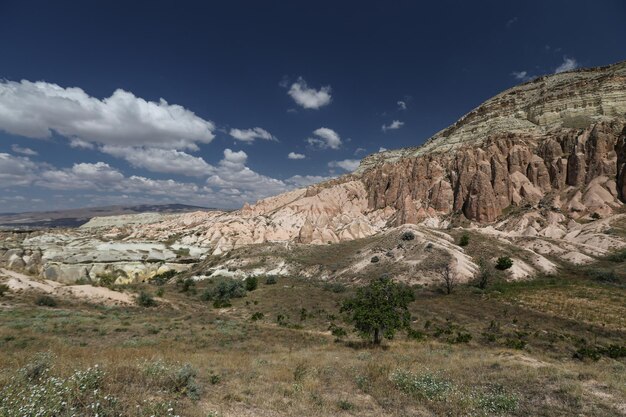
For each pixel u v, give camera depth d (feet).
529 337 107.34
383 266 229.66
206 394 35.50
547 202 331.98
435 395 40.09
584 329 116.88
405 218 374.02
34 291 140.67
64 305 131.95
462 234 271.49
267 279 242.99
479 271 203.82
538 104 453.99
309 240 360.69
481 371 53.11
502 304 150.61
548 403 39.34
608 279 184.55
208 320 126.93
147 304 153.99
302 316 142.10
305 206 464.65
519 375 49.85
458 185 387.55
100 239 433.07
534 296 157.99
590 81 436.35
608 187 313.32
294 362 57.62
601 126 346.54
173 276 315.99
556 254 234.99
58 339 75.00
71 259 302.45
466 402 37.78
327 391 41.96
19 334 77.41
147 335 90.48
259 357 63.67
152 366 38.06
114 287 177.06
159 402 29.14
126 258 331.16
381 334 96.32
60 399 24.88
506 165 381.81
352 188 497.46
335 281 232.32
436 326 120.67
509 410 36.99
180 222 600.39
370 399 39.68
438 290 181.16
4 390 26.32
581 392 42.16
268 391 38.88
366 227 384.06
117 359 47.14
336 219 435.53
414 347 86.22
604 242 243.81
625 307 138.72
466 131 506.07
